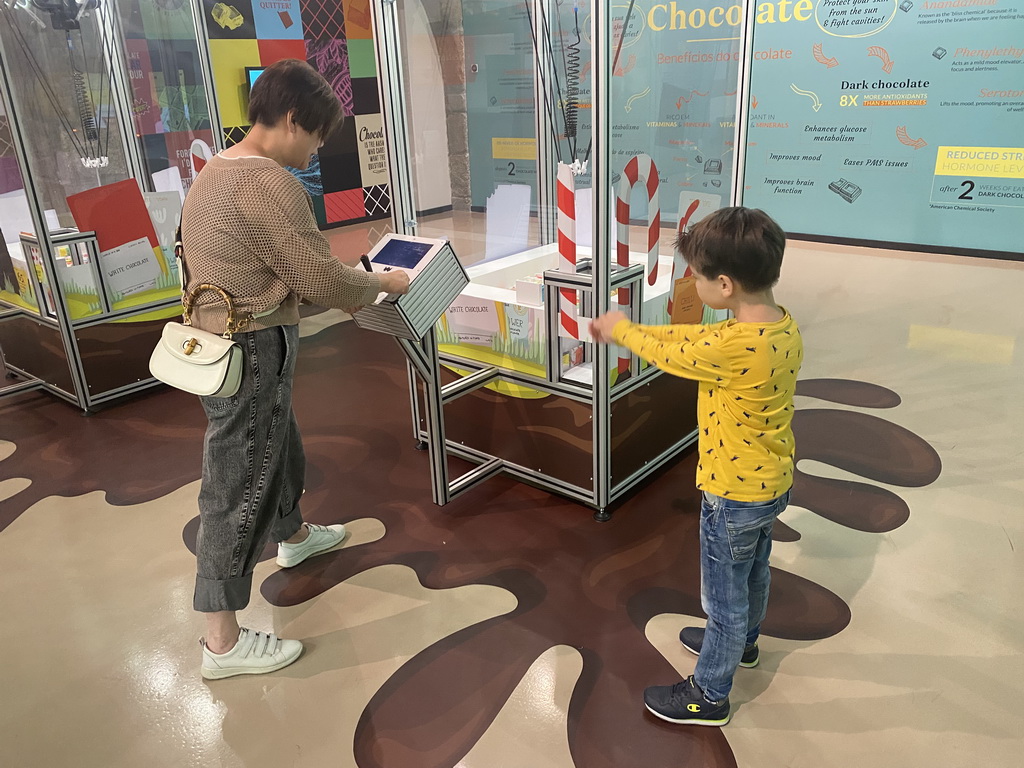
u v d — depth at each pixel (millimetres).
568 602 2277
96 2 3637
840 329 4410
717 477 1601
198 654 2145
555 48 2504
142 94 3883
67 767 1782
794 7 5914
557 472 2773
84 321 3637
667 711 1825
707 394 1603
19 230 3629
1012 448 3047
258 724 1885
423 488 2943
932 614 2164
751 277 1479
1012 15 5090
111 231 3688
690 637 2057
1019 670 1953
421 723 1868
